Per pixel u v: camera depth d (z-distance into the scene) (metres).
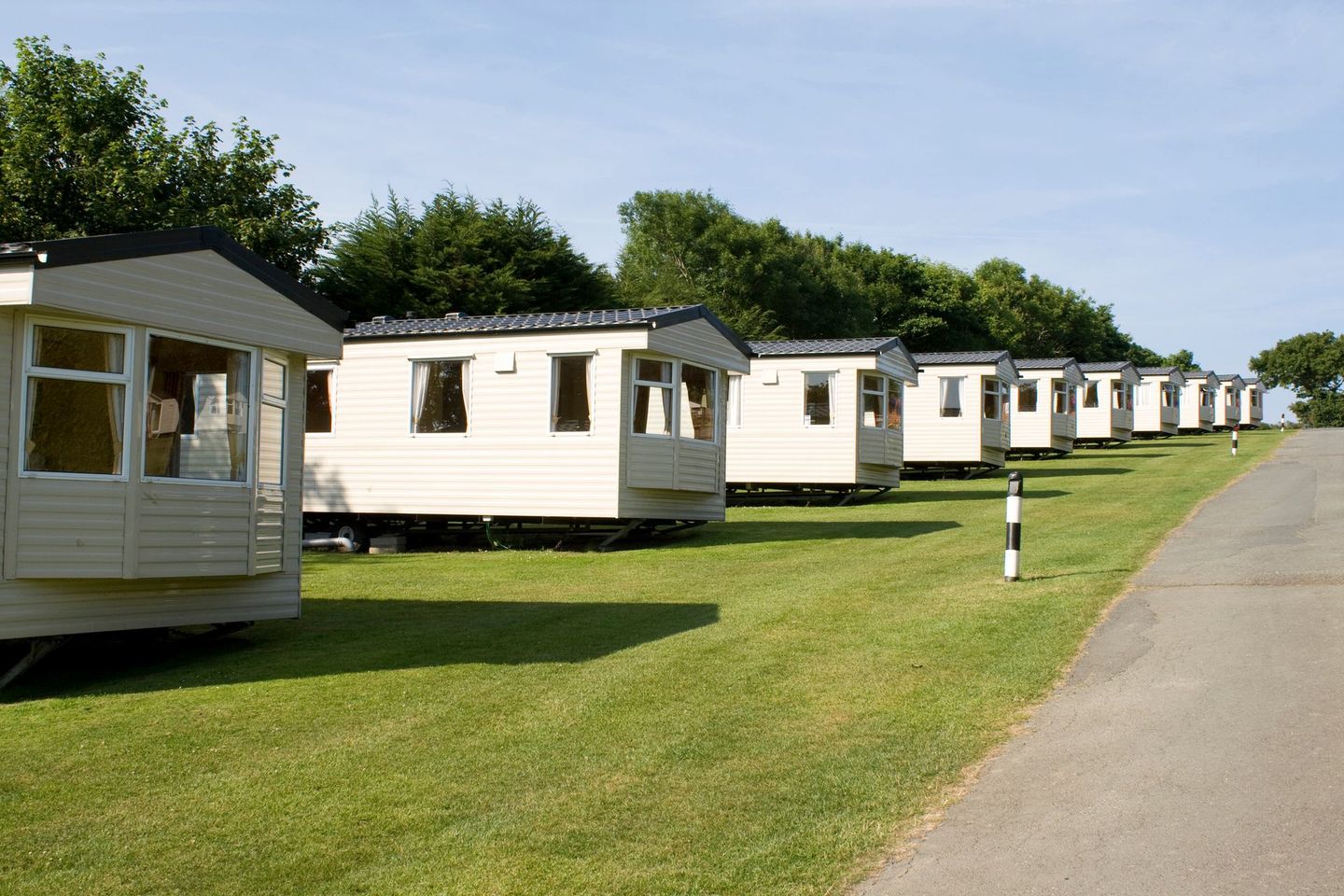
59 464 8.66
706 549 16.25
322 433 18.66
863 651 8.48
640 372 17.02
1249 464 27.16
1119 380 41.44
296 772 6.17
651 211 56.38
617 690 7.67
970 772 5.76
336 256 36.81
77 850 5.15
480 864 4.86
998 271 79.38
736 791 5.63
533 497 17.14
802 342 25.95
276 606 10.70
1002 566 12.45
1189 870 4.40
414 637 9.96
